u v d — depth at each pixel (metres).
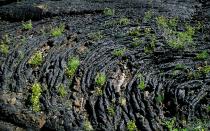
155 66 13.66
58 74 13.95
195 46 14.38
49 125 12.45
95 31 16.03
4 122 12.84
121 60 14.22
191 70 13.12
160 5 18.47
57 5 18.75
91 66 14.08
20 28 16.92
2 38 16.19
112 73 13.73
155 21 16.45
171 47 14.38
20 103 13.25
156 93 12.55
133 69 13.74
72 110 12.80
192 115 11.77
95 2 19.30
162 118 11.94
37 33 16.38
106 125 12.16
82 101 13.05
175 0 19.55
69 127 12.27
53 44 15.35
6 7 18.78
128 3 18.84
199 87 12.45
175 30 15.77
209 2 19.05
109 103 12.73
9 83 13.99
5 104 13.21
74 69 14.04
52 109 12.87
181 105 12.06
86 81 13.57
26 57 14.82
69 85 13.63
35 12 18.03
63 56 14.65
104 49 14.77
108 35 15.69
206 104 11.95
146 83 13.02
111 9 18.09
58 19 17.56
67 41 15.59
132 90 12.95
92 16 17.55
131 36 15.45
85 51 14.84
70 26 16.59
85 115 12.65
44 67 14.34
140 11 17.66
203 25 15.98
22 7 18.38
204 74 12.84
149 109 12.19
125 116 12.29
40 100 13.23
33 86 13.56
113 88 13.15
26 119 12.75
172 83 12.76
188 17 17.09
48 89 13.56
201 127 11.41
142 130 11.84
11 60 14.78
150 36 15.25
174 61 13.70
